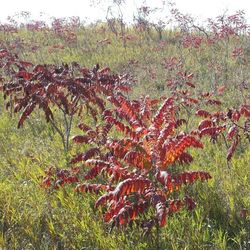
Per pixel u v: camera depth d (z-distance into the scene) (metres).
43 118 8.87
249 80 12.23
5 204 5.06
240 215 4.79
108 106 9.52
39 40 19.72
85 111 8.95
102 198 4.15
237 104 9.99
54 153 6.83
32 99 6.54
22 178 6.00
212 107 9.45
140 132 4.60
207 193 5.09
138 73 14.05
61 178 5.51
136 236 4.43
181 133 5.07
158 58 15.83
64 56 16.69
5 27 21.06
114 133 7.46
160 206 3.80
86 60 16.12
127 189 3.80
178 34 18.84
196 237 4.31
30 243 4.45
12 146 7.39
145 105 5.82
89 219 4.70
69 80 6.61
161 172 3.89
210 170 5.98
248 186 5.36
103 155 5.50
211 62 13.84
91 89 6.84
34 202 5.13
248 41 17.36
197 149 6.75
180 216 4.64
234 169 5.82
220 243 4.21
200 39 15.87
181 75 11.25
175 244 4.23
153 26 20.30
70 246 4.42
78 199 5.13
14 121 8.78
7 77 11.65
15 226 4.77
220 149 6.87
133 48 17.78
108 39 18.23
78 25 22.33
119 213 4.00
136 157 4.16
